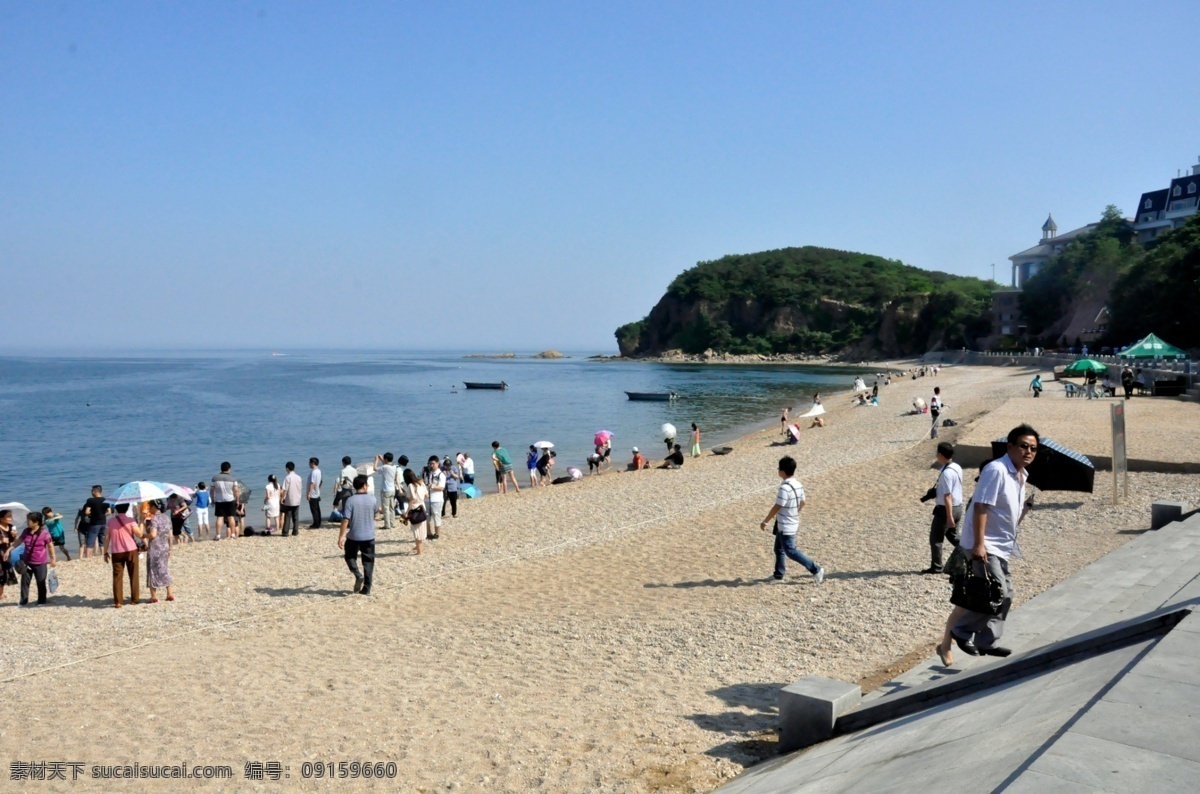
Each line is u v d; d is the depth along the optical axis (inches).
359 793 250.7
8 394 3627.0
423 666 379.9
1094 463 749.3
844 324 7185.0
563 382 4525.1
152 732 311.4
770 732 277.0
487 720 305.6
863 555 540.7
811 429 1700.3
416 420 2300.7
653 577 538.3
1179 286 2738.7
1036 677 207.9
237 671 385.4
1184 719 149.1
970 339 5792.3
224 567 660.7
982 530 258.2
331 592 552.4
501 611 476.1
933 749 182.5
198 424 2214.6
